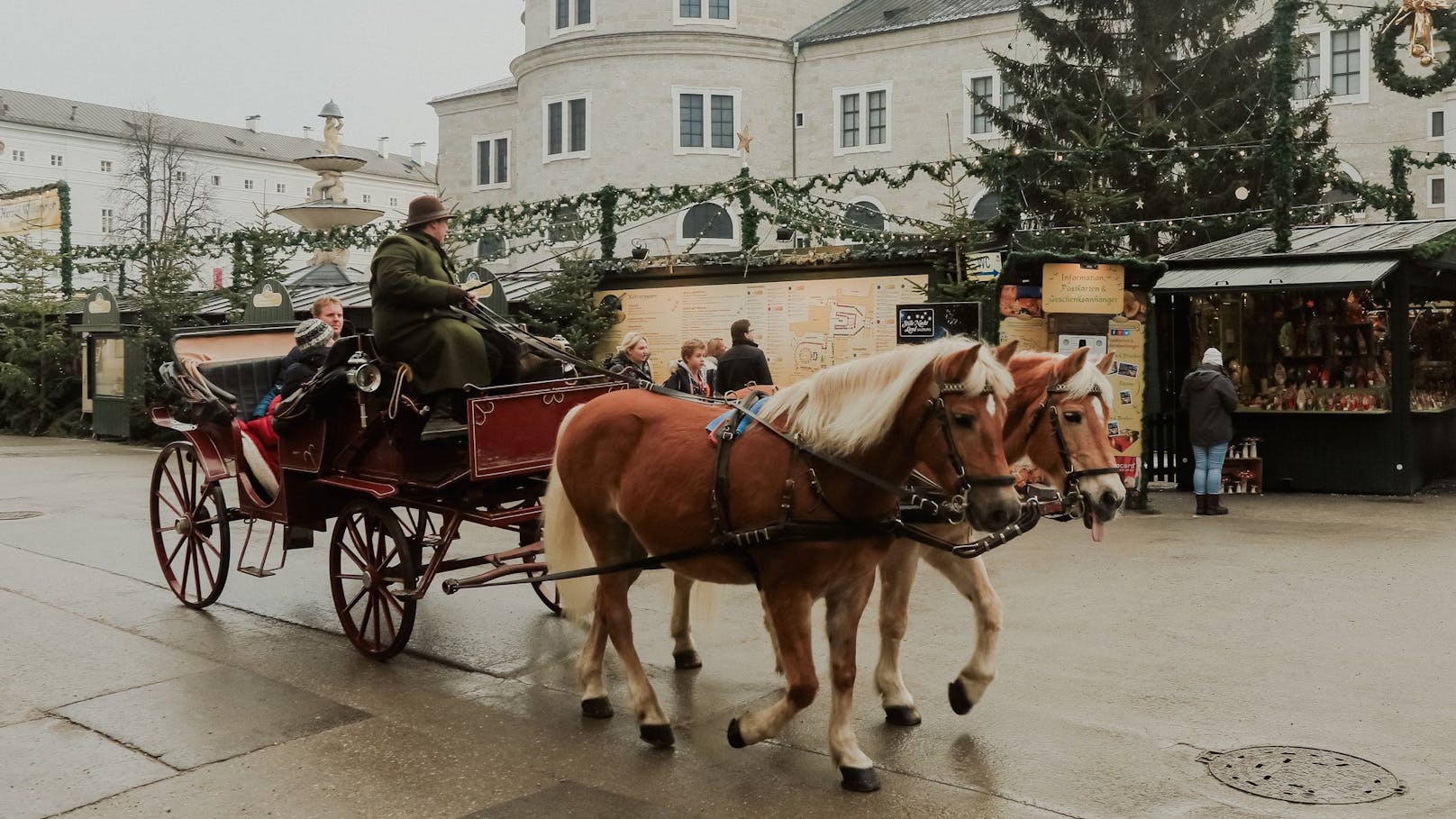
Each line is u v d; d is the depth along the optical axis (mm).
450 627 7551
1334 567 9070
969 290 13102
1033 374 5648
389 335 6312
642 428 5344
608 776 4855
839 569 4629
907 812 4410
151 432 22172
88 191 88000
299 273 24484
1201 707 5598
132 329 22141
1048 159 19625
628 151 44062
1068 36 27078
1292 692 5820
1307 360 14078
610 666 6652
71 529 11508
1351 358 13781
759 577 4738
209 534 8070
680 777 4836
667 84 43969
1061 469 5488
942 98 42312
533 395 6438
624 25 44625
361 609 8070
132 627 7551
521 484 6734
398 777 4859
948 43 42125
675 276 16000
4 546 10555
